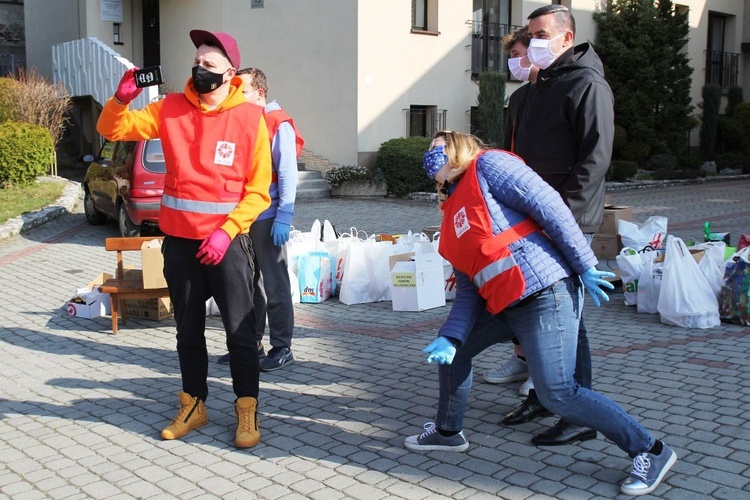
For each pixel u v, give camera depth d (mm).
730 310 6512
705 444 4086
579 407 3566
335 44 17328
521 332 3605
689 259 6582
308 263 7785
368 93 17266
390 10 17406
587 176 4176
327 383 5293
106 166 12125
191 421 4449
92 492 3748
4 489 3797
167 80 21047
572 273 3590
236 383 4332
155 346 6301
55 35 23203
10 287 8672
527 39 4543
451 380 3986
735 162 23797
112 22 21281
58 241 11758
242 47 19016
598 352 5797
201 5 19656
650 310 6992
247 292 4262
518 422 4445
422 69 18188
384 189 17141
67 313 7414
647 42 20719
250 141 4133
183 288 4281
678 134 21781
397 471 3898
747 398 4758
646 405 4668
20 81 18000
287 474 3896
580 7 20906
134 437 4426
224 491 3727
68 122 21156
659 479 3566
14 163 15211
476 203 3516
